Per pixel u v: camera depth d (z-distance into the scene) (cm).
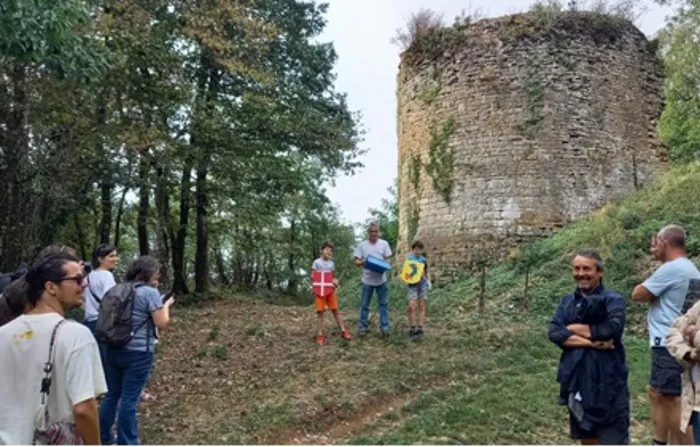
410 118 1991
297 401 692
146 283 545
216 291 2283
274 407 671
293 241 3375
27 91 1032
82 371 273
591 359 396
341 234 3634
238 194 1762
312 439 615
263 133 1700
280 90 1828
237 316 1341
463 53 1847
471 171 1781
